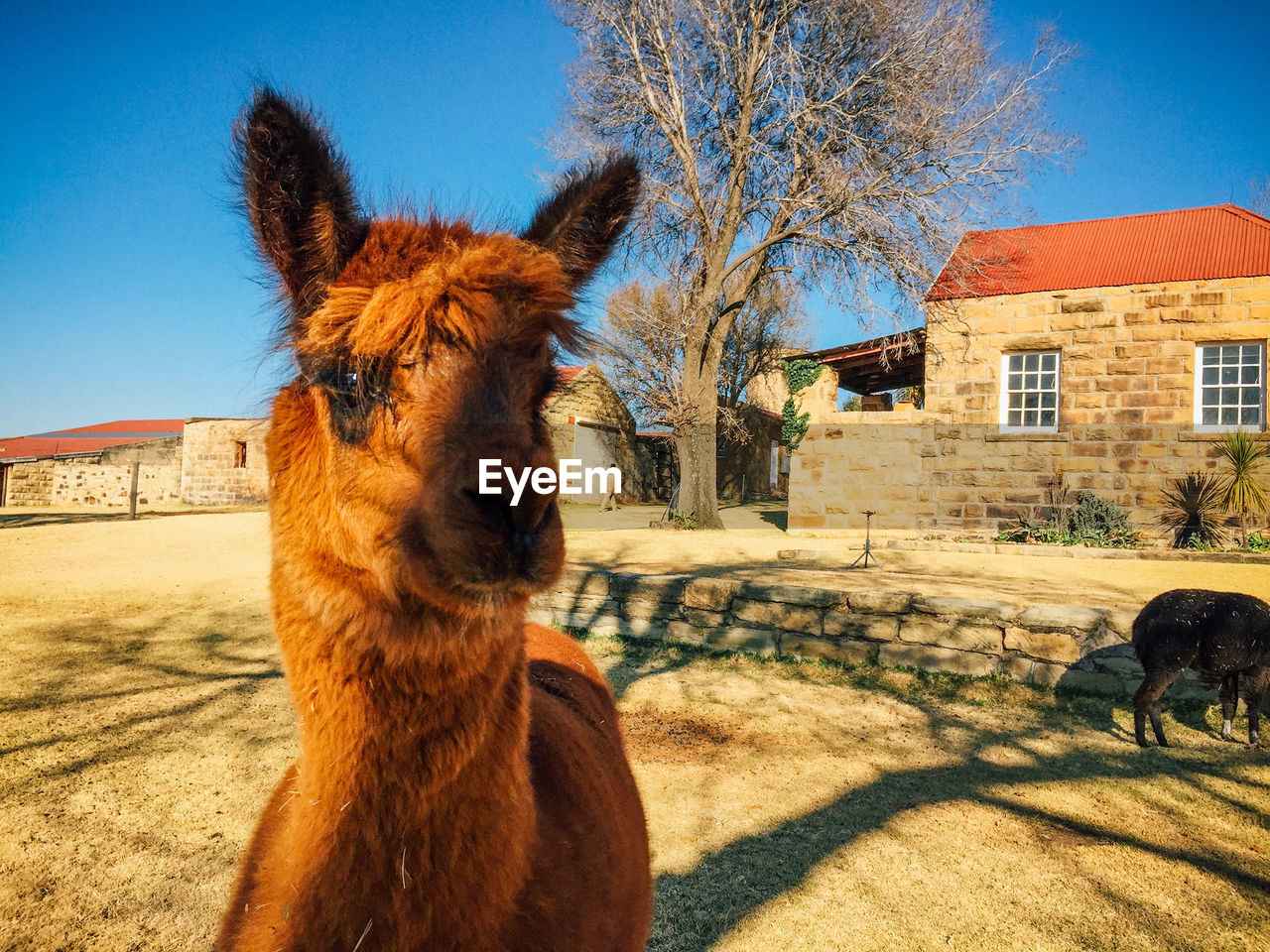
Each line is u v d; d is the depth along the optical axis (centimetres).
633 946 193
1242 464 1402
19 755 497
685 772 497
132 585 1082
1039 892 362
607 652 792
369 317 136
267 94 148
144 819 417
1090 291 1568
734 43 1970
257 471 1511
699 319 1992
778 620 764
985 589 862
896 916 343
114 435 5203
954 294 1675
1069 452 1583
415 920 136
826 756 526
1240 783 486
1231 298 1464
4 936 316
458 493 122
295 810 151
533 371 145
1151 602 568
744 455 3772
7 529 1719
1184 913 346
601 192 186
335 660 138
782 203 1911
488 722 143
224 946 164
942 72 1786
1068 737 566
